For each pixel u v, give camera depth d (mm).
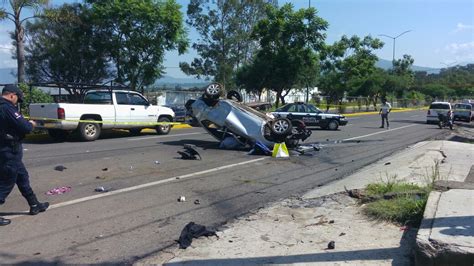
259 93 39312
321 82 48688
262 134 14070
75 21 25047
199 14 49188
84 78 33250
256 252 5422
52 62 33719
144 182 9289
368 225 6301
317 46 34719
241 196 8391
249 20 49781
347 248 5438
